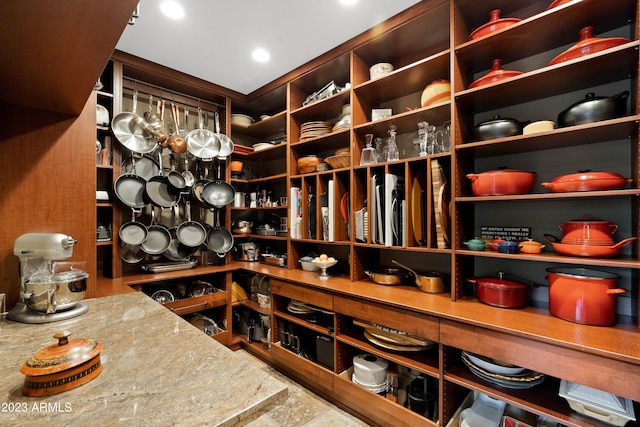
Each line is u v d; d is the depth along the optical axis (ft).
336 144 8.22
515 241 5.05
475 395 5.31
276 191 10.44
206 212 9.27
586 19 4.34
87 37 2.80
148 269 7.53
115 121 6.96
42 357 2.27
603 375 3.26
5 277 4.27
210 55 7.15
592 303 3.92
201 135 8.43
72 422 1.89
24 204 4.45
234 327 9.30
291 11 5.59
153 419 1.92
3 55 3.07
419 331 4.78
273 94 9.06
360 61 6.97
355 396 5.73
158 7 5.43
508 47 5.08
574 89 4.86
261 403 2.13
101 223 7.39
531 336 3.69
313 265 7.86
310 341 7.41
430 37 6.21
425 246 5.93
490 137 4.89
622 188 4.26
